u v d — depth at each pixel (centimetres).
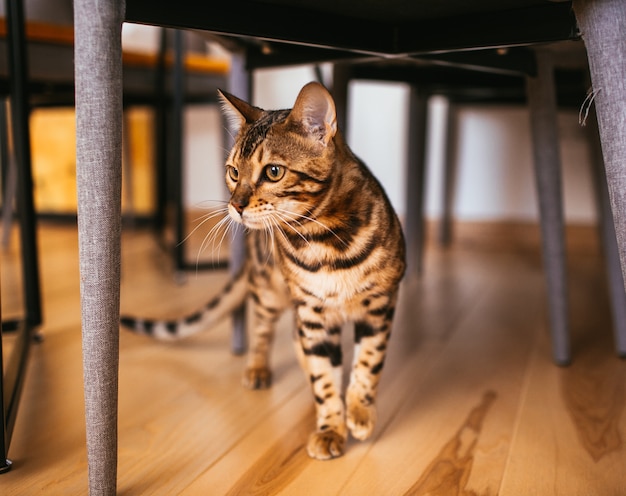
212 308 151
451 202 298
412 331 175
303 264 108
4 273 230
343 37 102
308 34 98
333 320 116
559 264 145
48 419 120
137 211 320
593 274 244
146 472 101
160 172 303
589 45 79
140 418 121
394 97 291
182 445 110
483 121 287
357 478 99
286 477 100
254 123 111
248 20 93
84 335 83
